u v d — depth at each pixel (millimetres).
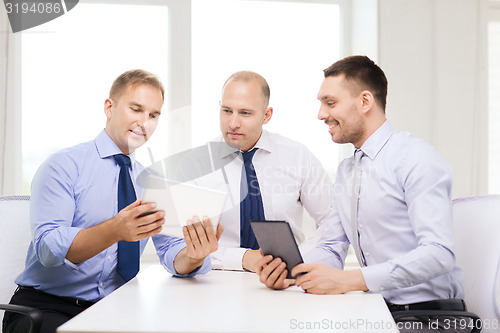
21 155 3061
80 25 3105
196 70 3221
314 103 3277
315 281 1451
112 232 1542
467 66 3201
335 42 3311
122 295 1429
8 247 1852
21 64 3057
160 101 1904
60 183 1774
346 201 1857
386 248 1703
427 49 3180
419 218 1568
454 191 3195
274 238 1480
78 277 1790
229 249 1971
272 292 1483
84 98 3109
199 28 3219
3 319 1759
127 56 3152
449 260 1511
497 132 3402
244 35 3250
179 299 1376
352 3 3318
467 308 1757
